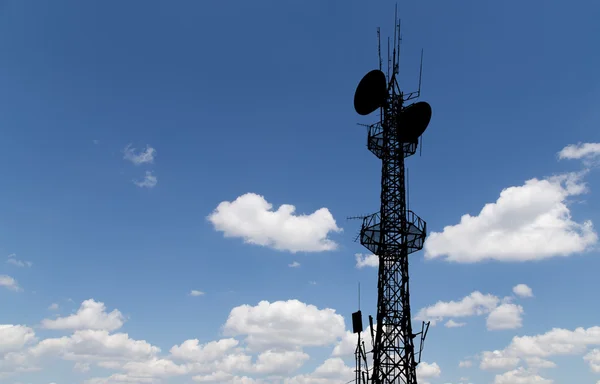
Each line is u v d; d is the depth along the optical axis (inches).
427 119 3275.1
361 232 3090.6
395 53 3393.2
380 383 2847.0
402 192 3144.7
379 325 2930.6
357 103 3319.4
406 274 3002.0
